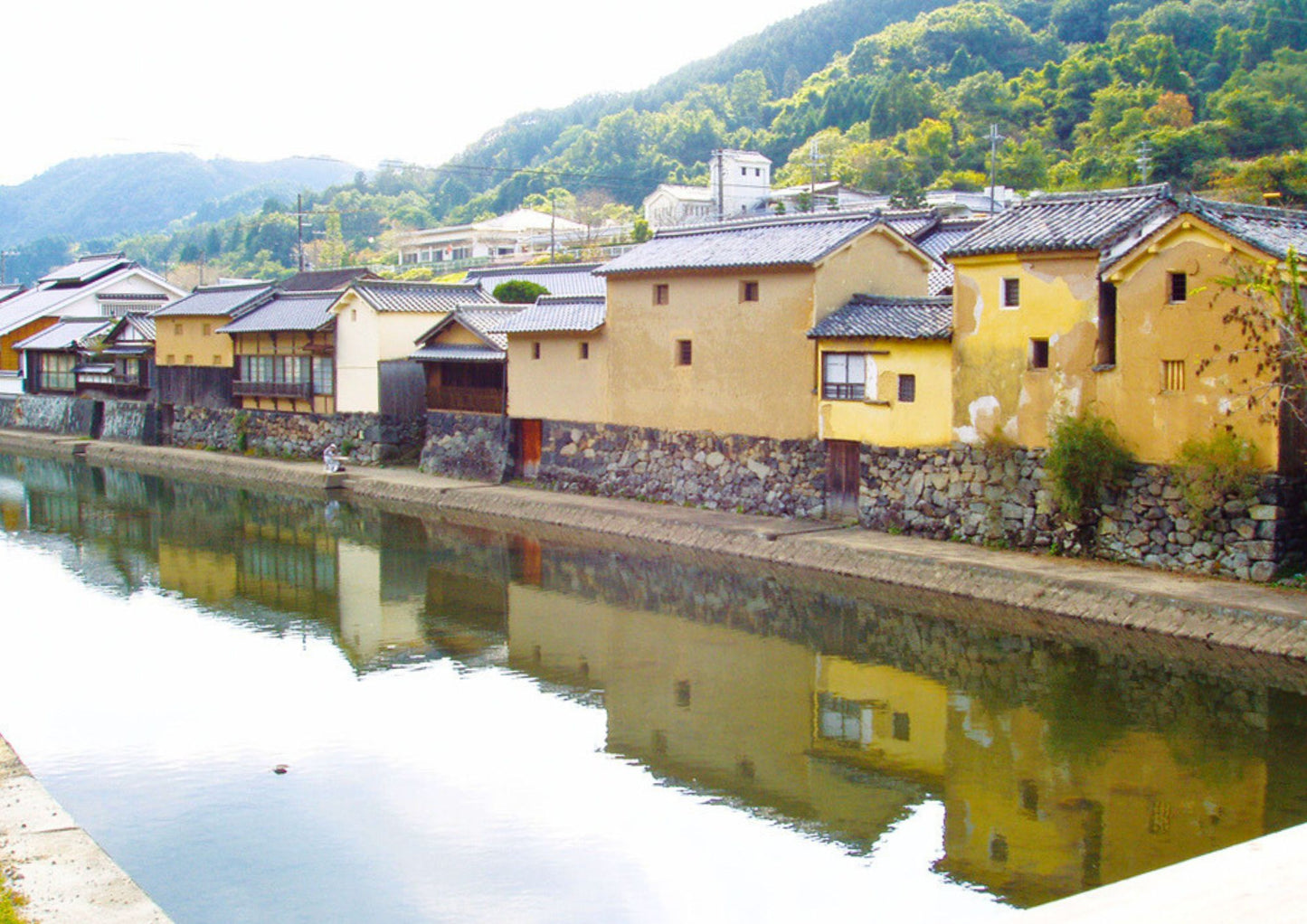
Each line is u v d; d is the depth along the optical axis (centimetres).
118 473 4691
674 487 3180
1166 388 2158
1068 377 2308
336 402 4422
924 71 11006
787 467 2905
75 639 2181
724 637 2133
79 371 5959
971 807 1387
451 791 1471
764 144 12106
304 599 2492
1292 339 1977
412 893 1204
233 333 4794
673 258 3191
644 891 1206
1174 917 573
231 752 1605
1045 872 1220
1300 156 5666
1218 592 1967
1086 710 1678
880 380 2667
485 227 10638
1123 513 2225
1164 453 2164
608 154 13825
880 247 2980
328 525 3331
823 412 2800
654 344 3231
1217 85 8200
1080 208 2436
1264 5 8738
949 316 2600
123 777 1518
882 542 2528
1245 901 588
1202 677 1773
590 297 3569
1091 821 1327
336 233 11919
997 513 2436
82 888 1047
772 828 1356
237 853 1297
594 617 2298
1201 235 2081
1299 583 1980
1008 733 1612
